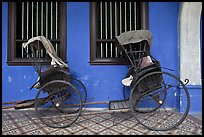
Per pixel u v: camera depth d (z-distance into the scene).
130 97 2.78
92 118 3.39
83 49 3.99
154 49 3.95
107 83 3.99
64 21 3.98
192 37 3.76
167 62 3.94
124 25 4.07
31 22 4.07
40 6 4.08
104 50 4.07
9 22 3.97
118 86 3.98
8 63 3.97
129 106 2.98
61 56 3.96
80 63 3.98
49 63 3.71
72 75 3.97
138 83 2.92
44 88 3.03
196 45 3.76
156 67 2.88
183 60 3.76
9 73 4.00
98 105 3.98
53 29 4.07
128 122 3.14
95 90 3.98
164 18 3.96
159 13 3.97
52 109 3.86
